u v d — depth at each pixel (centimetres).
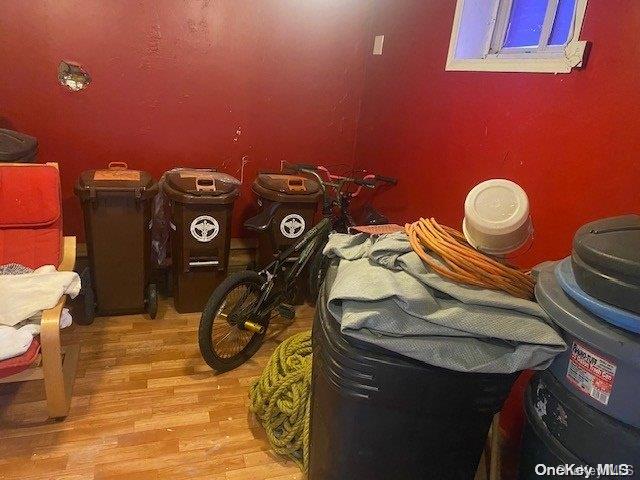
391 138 270
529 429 117
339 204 238
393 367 111
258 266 269
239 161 303
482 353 107
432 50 227
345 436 124
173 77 275
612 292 90
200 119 288
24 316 162
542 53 170
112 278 237
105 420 179
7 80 250
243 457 169
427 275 117
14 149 211
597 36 141
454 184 212
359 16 293
